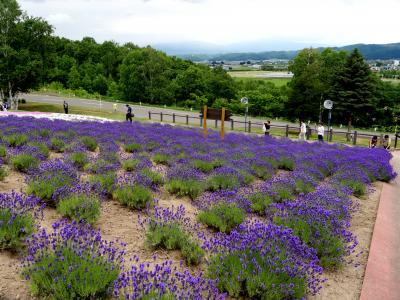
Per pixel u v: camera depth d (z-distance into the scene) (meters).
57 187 6.98
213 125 40.56
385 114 57.59
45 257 4.21
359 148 22.88
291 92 45.72
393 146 33.72
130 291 4.19
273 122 51.75
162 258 5.50
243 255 4.73
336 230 6.47
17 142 12.15
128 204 7.55
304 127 30.83
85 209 6.34
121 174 9.97
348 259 6.31
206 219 7.01
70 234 4.90
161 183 9.46
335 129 49.66
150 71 77.69
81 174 9.62
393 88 61.31
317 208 7.11
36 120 19.97
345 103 46.25
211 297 4.35
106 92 91.56
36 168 8.56
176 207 8.00
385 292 5.28
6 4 49.84
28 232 5.06
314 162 14.10
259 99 63.34
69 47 108.88
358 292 5.21
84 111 50.75
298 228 6.34
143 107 61.06
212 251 5.36
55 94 78.38
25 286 4.22
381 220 8.73
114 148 13.19
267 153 15.14
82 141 13.98
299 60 57.50
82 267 4.02
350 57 47.59
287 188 9.52
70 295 3.82
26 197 6.46
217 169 11.03
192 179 9.16
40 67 51.84
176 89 79.50
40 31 52.12
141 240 6.07
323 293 5.04
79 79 93.50
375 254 6.57
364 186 11.29
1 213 5.12
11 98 50.03
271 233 5.54
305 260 5.34
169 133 20.36
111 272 4.13
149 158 12.84
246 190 9.62
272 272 4.48
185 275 4.65
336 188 10.27
